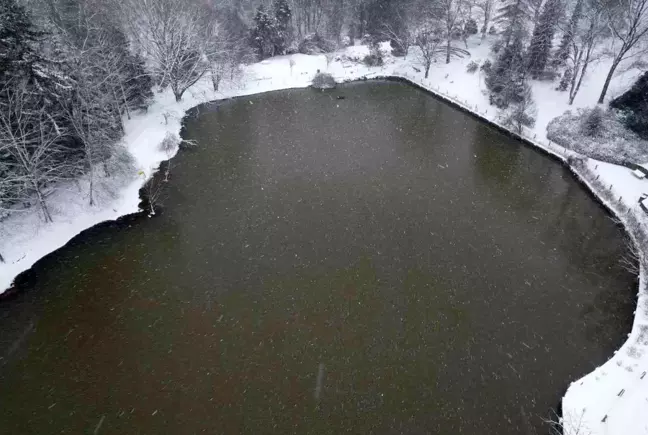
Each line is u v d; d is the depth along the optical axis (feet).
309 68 205.46
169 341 77.66
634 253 96.53
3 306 84.69
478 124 157.89
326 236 102.89
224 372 72.43
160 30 165.27
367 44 226.58
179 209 111.96
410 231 104.73
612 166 124.06
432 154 138.00
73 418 65.41
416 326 80.89
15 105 94.32
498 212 111.45
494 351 76.33
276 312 83.46
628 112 135.44
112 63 139.13
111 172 117.29
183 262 95.25
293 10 238.48
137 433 63.52
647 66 142.10
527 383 71.10
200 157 135.74
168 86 180.45
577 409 65.87
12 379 71.10
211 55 176.14
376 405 67.67
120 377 71.46
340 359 74.79
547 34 158.71
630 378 70.13
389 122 159.94
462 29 203.72
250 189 120.16
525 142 142.72
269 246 99.76
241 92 184.75
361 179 124.88
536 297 87.15
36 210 104.17
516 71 158.81
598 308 84.79
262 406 67.41
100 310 83.66
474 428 64.69
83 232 103.60
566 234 104.22
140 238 102.32
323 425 64.90
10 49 94.99
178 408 66.95
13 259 93.66
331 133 151.33
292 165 131.54
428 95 184.24
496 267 94.38
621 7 141.08
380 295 87.30
